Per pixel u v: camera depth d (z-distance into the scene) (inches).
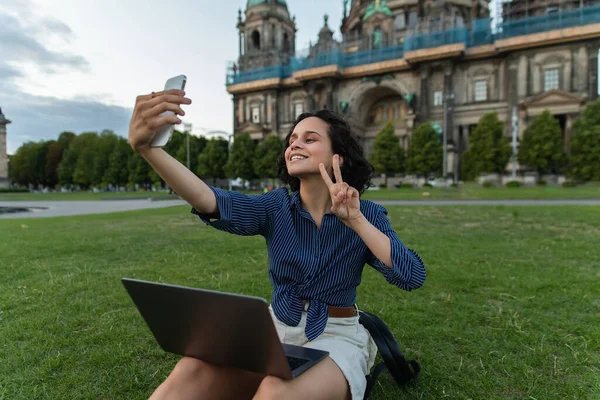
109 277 262.4
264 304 61.1
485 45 2449.6
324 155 94.7
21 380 132.0
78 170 3570.4
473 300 209.0
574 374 133.5
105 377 134.6
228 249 362.3
